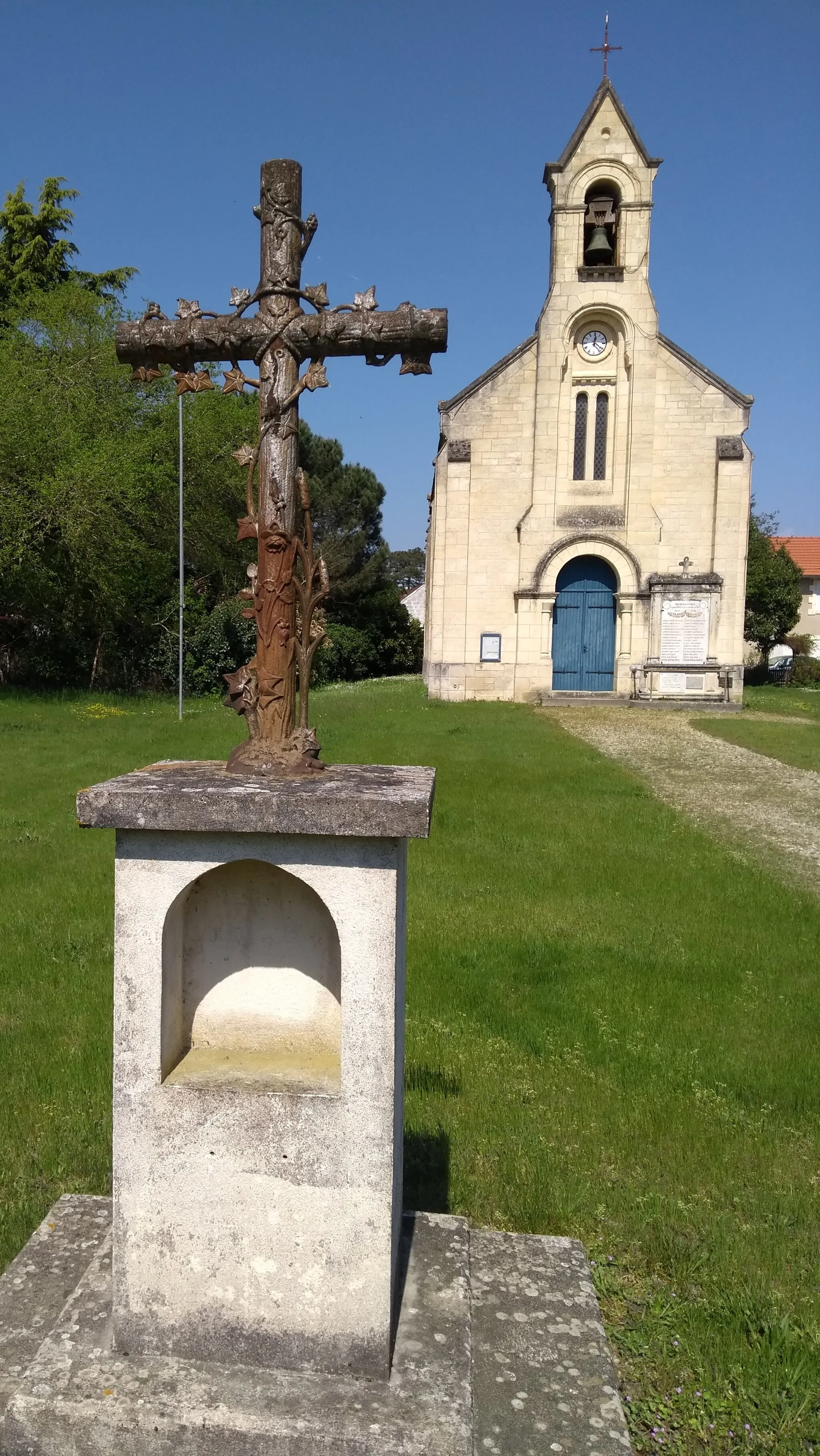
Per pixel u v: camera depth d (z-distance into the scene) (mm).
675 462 25203
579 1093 5059
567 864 9414
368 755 15320
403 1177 3795
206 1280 2883
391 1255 2842
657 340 24922
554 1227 4000
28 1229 3818
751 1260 3787
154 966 2814
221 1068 2994
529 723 20734
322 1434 2637
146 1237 2887
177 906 2982
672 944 7328
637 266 24766
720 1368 3260
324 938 3121
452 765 14641
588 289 24891
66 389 25844
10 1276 3322
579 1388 2984
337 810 2627
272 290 3119
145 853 2781
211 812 2668
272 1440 2643
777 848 10727
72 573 25297
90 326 27422
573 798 12500
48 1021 5707
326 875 2736
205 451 28453
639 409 25016
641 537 25297
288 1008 3156
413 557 70438
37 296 27688
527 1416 2871
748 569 40938
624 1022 5949
